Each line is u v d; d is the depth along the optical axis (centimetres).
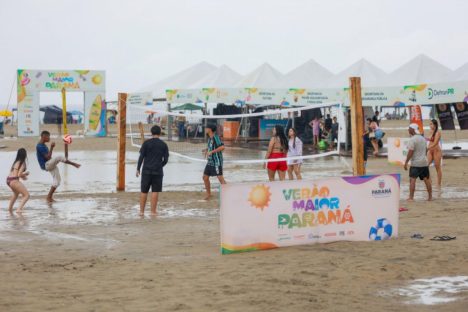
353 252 910
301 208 960
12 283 724
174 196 1608
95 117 5100
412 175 1474
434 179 1972
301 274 768
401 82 3123
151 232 1112
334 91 3338
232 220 909
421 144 1462
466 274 776
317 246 960
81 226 1180
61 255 910
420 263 834
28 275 771
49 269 809
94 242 1017
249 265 822
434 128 1770
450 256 873
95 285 714
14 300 642
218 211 1374
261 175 2175
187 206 1448
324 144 3419
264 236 934
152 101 4347
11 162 2745
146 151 1330
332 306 630
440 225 1149
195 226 1177
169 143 3969
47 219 1262
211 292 679
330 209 984
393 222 1027
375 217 1014
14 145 3909
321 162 2703
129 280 739
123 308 615
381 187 1016
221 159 1537
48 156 1504
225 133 4331
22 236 1073
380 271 787
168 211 1373
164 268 808
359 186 1001
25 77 5016
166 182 1981
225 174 2219
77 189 1794
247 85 3909
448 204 1425
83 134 5328
